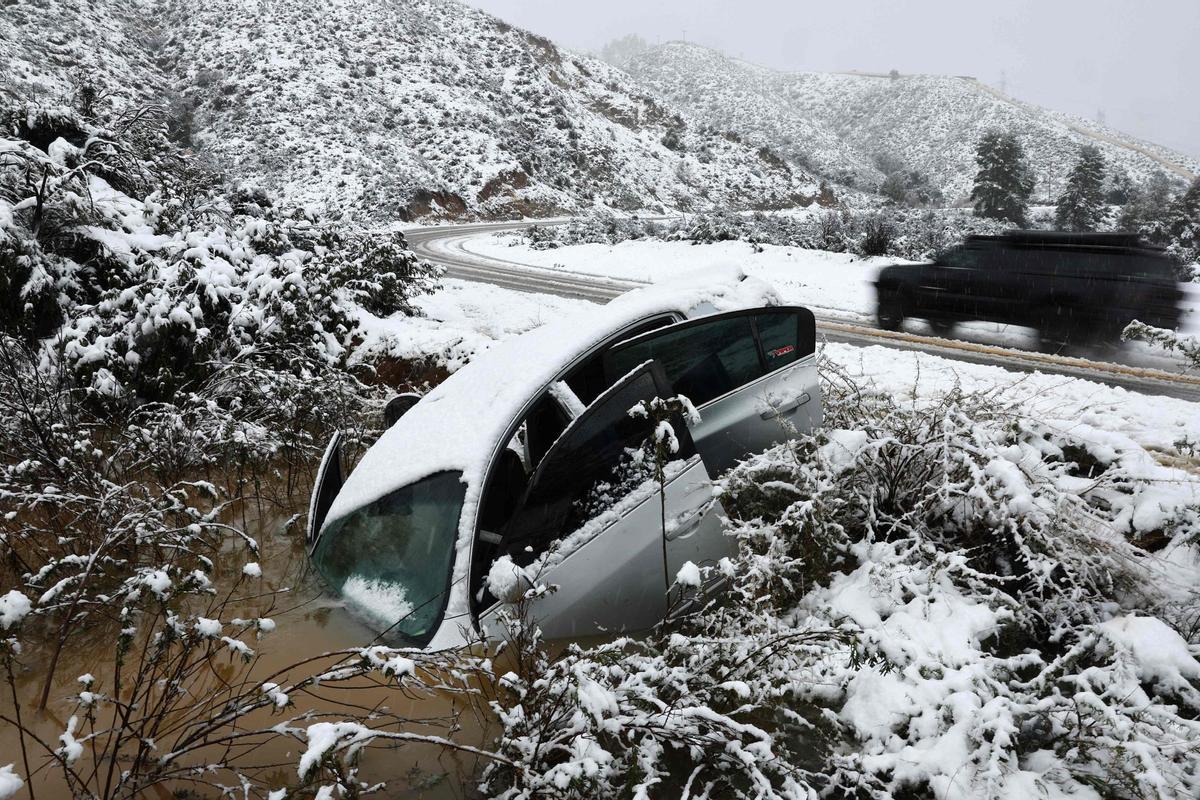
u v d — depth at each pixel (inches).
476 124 2404.0
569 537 128.0
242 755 107.3
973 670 115.5
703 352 161.6
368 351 319.3
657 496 137.3
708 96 5757.9
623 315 158.2
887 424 176.2
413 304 515.5
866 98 6584.6
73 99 458.0
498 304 534.3
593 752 94.3
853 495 161.9
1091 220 2792.8
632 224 1273.4
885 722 115.8
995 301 434.9
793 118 5364.2
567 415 141.3
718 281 182.1
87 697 99.3
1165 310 394.0
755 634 126.2
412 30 2859.3
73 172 318.0
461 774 107.0
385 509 137.3
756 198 3041.3
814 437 156.3
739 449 159.3
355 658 120.6
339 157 1959.9
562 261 948.0
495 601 121.9
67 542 167.9
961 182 4675.2
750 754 95.8
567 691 103.0
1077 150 4579.2
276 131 2012.8
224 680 124.0
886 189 3722.9
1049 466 164.6
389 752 111.2
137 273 299.7
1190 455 206.1
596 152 2716.5
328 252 420.5
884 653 116.4
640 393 139.4
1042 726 111.3
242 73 2226.9
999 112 5378.9
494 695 117.8
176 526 174.6
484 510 128.0
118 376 248.2
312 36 2484.0
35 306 287.7
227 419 217.9
